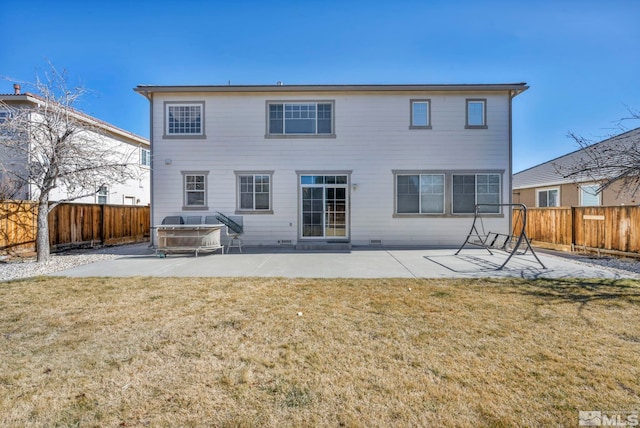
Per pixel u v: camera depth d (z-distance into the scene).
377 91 12.20
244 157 12.30
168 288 5.96
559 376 2.85
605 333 3.76
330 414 2.36
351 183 12.30
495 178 12.28
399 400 2.53
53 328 3.99
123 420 2.30
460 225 12.27
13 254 9.48
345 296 5.39
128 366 3.06
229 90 12.02
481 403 2.48
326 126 12.38
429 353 3.30
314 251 11.07
